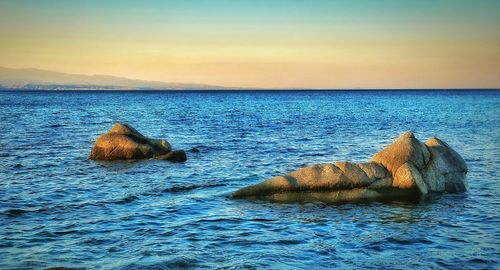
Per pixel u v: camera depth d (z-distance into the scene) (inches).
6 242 538.6
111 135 1255.5
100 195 797.2
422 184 783.7
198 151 1378.0
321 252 514.6
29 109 3816.4
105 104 5231.3
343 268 466.9
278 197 768.9
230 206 725.3
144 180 941.8
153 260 482.9
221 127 2257.6
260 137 1802.4
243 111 3878.0
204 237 567.2
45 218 647.1
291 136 1838.1
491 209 709.3
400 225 624.1
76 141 1624.0
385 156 816.3
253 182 925.2
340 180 774.5
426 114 3390.7
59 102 5689.0
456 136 1836.9
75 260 481.7
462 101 6240.2
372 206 730.8
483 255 505.4
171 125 2381.9
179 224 623.2
